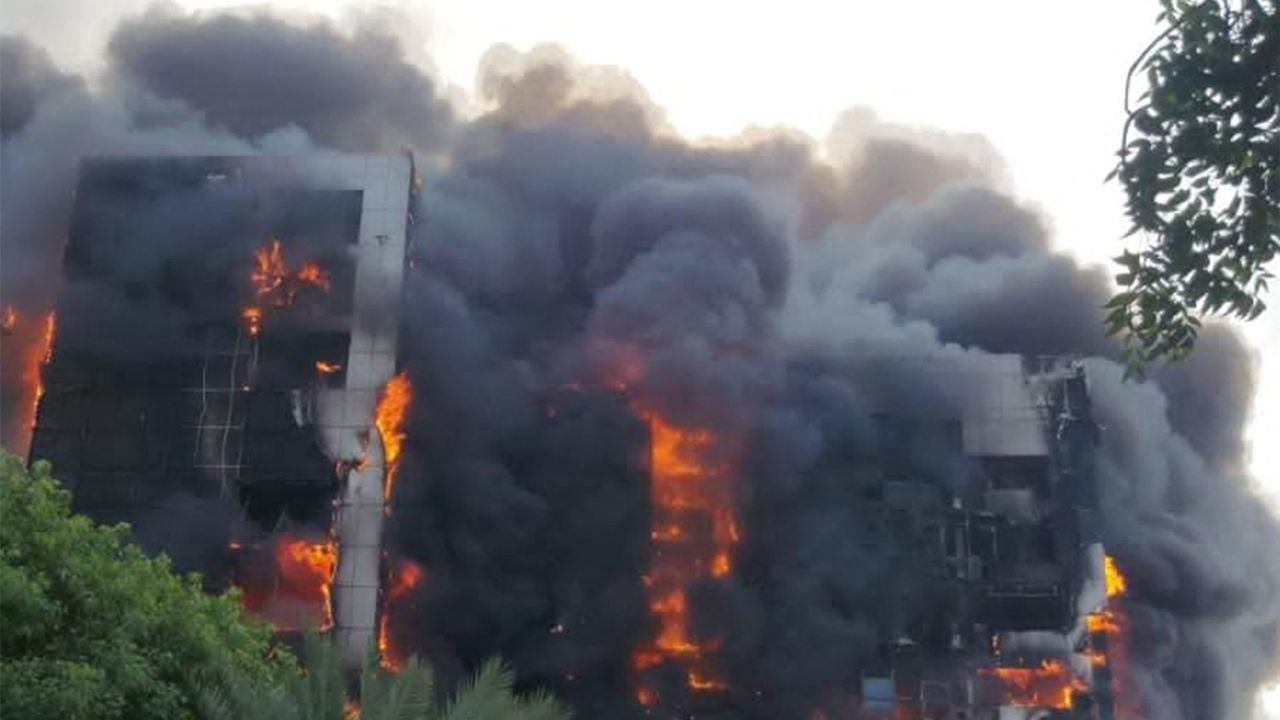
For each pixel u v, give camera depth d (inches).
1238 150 547.2
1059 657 3686.0
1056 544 3875.5
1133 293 577.9
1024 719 3622.0
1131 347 588.1
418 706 967.6
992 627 3754.9
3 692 880.3
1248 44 544.7
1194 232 558.9
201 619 1071.0
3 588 914.7
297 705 970.1
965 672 3663.9
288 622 3152.1
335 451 3341.5
